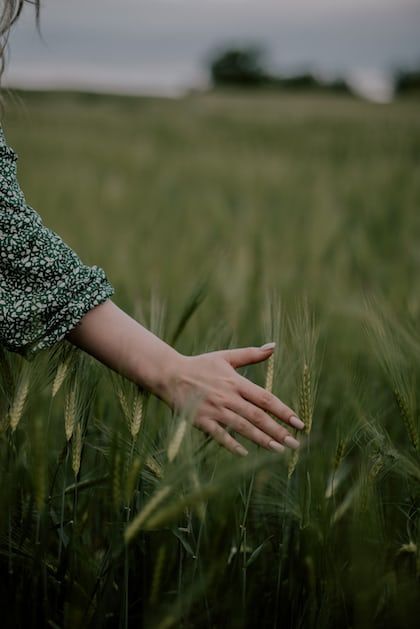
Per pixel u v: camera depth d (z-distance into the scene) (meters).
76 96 44.09
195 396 1.32
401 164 11.67
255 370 2.22
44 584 1.48
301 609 1.67
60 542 1.54
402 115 27.45
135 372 1.38
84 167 12.67
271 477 1.92
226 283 3.59
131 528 1.27
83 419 1.53
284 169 12.23
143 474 1.54
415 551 1.63
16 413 1.38
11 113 16.52
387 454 1.61
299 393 1.52
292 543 1.74
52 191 8.68
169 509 1.28
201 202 8.70
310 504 1.60
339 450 1.65
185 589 1.58
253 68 70.38
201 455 1.48
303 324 1.65
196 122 27.75
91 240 5.75
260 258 3.84
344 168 12.47
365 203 7.68
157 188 10.09
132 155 15.20
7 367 1.50
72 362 1.46
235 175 11.98
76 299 1.38
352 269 4.43
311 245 4.99
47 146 16.86
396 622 1.57
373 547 1.59
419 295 2.98
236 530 1.73
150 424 1.76
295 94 50.09
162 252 5.24
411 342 1.90
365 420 1.67
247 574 1.74
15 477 1.61
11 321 1.37
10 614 1.53
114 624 1.64
